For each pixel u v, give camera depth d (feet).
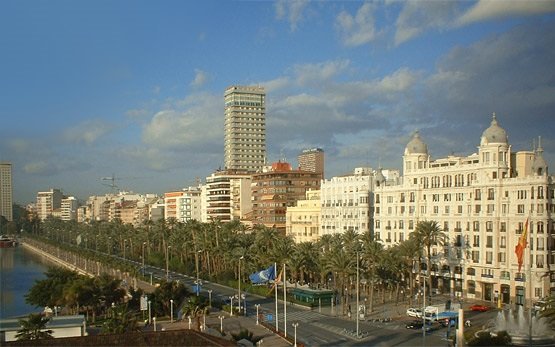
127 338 212.64
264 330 392.06
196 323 404.16
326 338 362.74
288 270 542.16
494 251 480.23
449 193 530.68
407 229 577.84
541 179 446.19
